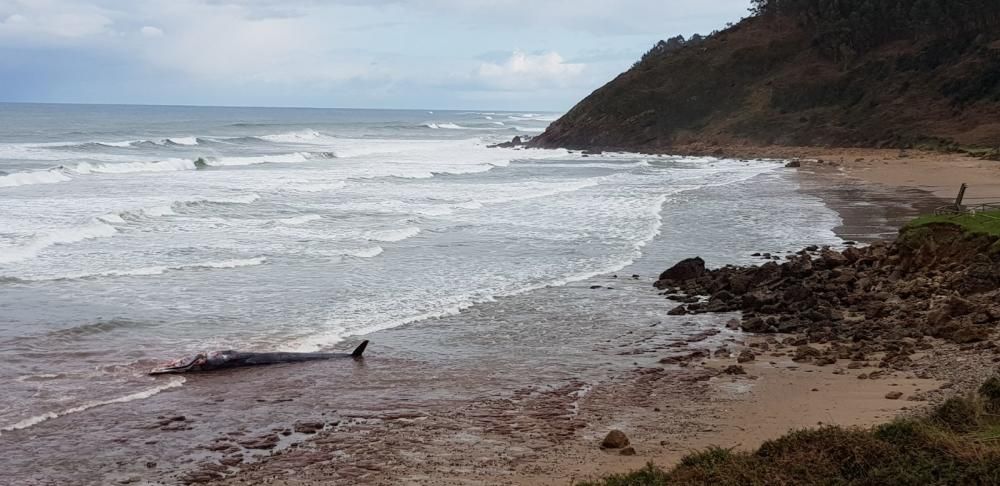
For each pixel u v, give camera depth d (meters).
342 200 39.94
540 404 13.51
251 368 15.55
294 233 30.27
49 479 10.55
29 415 12.77
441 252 27.47
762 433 11.70
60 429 12.26
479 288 22.50
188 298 20.52
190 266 23.97
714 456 10.07
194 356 15.80
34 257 24.47
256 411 13.20
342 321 18.92
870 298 20.41
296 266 24.69
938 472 9.22
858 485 9.08
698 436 11.73
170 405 13.42
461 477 10.41
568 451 11.27
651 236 31.05
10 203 34.03
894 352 15.83
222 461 11.12
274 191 41.81
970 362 14.48
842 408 12.59
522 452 11.28
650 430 12.06
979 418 11.07
